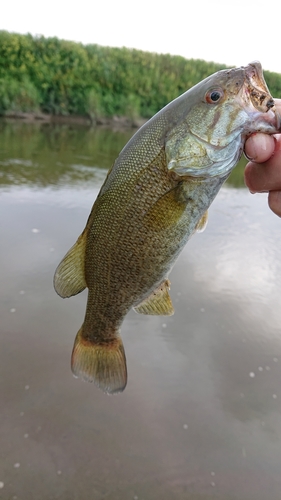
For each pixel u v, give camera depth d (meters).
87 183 2.02
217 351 0.85
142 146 0.35
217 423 0.67
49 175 2.08
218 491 0.57
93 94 4.96
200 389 0.74
